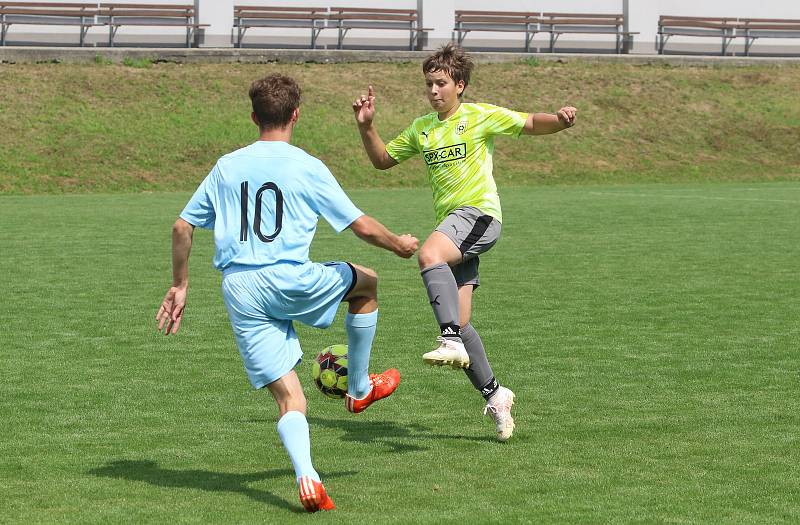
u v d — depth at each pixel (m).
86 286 33.75
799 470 14.60
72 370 21.97
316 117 89.75
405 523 12.33
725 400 19.06
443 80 17.09
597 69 106.00
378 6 105.25
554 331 26.02
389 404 19.22
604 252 42.06
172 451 15.97
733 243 44.75
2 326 27.02
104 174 77.62
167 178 78.56
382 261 40.47
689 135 96.88
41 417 18.14
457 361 15.77
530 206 64.00
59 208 62.34
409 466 15.03
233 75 94.88
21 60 90.75
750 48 116.25
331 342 25.16
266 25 100.56
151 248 43.69
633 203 65.88
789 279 34.56
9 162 76.94
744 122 100.12
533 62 105.44
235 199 13.52
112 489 13.93
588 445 16.11
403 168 85.31
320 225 54.44
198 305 30.30
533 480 14.21
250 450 16.05
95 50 93.06
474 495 13.52
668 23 112.81
